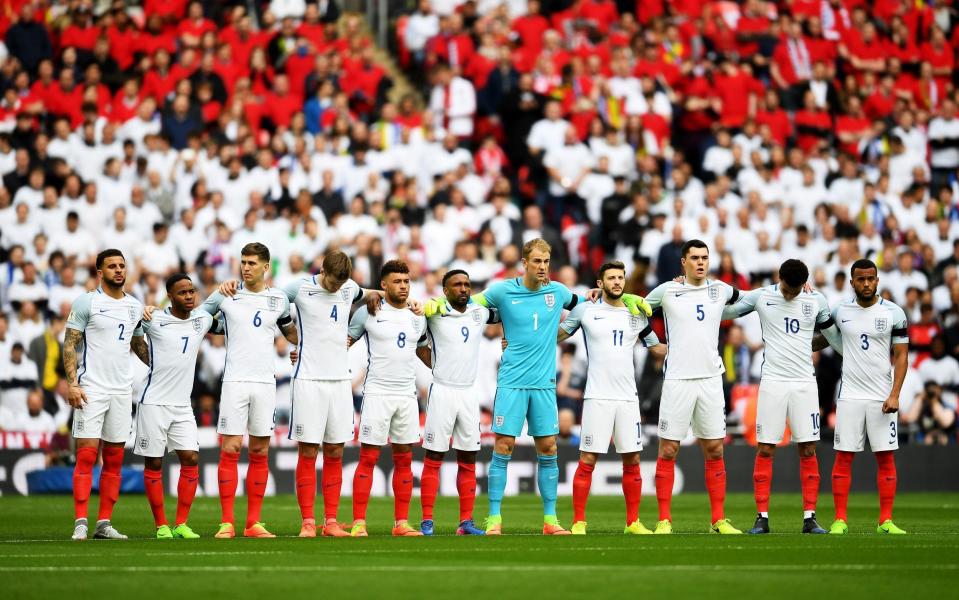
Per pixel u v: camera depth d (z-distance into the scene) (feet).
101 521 119.96
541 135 245.04
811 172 253.03
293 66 254.88
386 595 77.30
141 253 216.95
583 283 236.43
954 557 97.50
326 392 120.78
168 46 256.93
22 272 208.44
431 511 122.72
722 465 125.18
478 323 123.13
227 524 119.44
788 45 277.44
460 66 261.65
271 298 120.57
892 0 297.94
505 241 223.71
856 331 124.88
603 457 195.21
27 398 194.90
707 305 124.47
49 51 251.39
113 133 234.38
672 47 276.41
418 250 224.53
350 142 240.94
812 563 93.45
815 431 123.95
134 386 193.57
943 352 217.77
